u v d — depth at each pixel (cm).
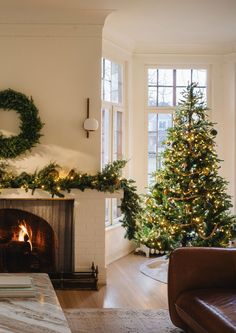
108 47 639
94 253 539
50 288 330
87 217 537
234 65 702
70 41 541
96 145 543
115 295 494
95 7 525
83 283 518
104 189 529
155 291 510
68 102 541
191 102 593
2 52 536
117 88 686
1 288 310
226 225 582
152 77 721
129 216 558
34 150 538
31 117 528
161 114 721
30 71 539
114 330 396
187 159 584
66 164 541
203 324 314
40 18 534
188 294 358
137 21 593
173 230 575
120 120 694
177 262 378
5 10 527
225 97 709
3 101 527
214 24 607
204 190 580
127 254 694
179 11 550
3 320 263
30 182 517
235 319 295
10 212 537
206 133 590
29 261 539
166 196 587
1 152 525
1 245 536
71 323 409
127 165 696
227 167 708
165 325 409
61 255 539
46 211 536
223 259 378
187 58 709
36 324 258
